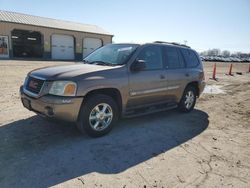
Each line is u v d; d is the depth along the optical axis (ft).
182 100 22.33
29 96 15.06
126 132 17.06
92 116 15.23
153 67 18.75
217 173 12.14
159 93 19.12
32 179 10.63
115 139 15.64
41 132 15.94
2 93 27.63
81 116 14.76
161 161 13.05
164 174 11.75
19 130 16.10
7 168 11.39
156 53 19.30
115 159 12.94
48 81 14.20
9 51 107.14
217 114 23.72
